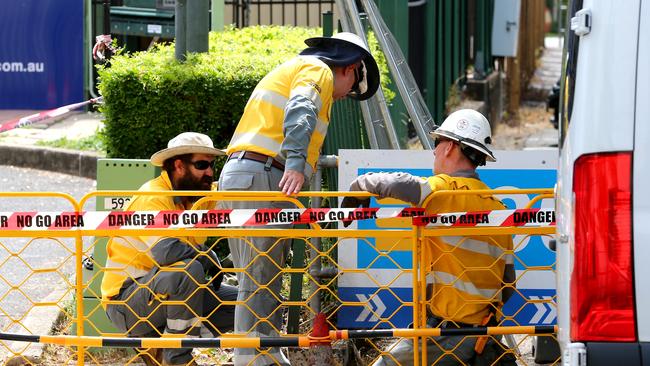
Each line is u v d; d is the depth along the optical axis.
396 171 16.19
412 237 13.77
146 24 38.84
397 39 30.48
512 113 47.12
